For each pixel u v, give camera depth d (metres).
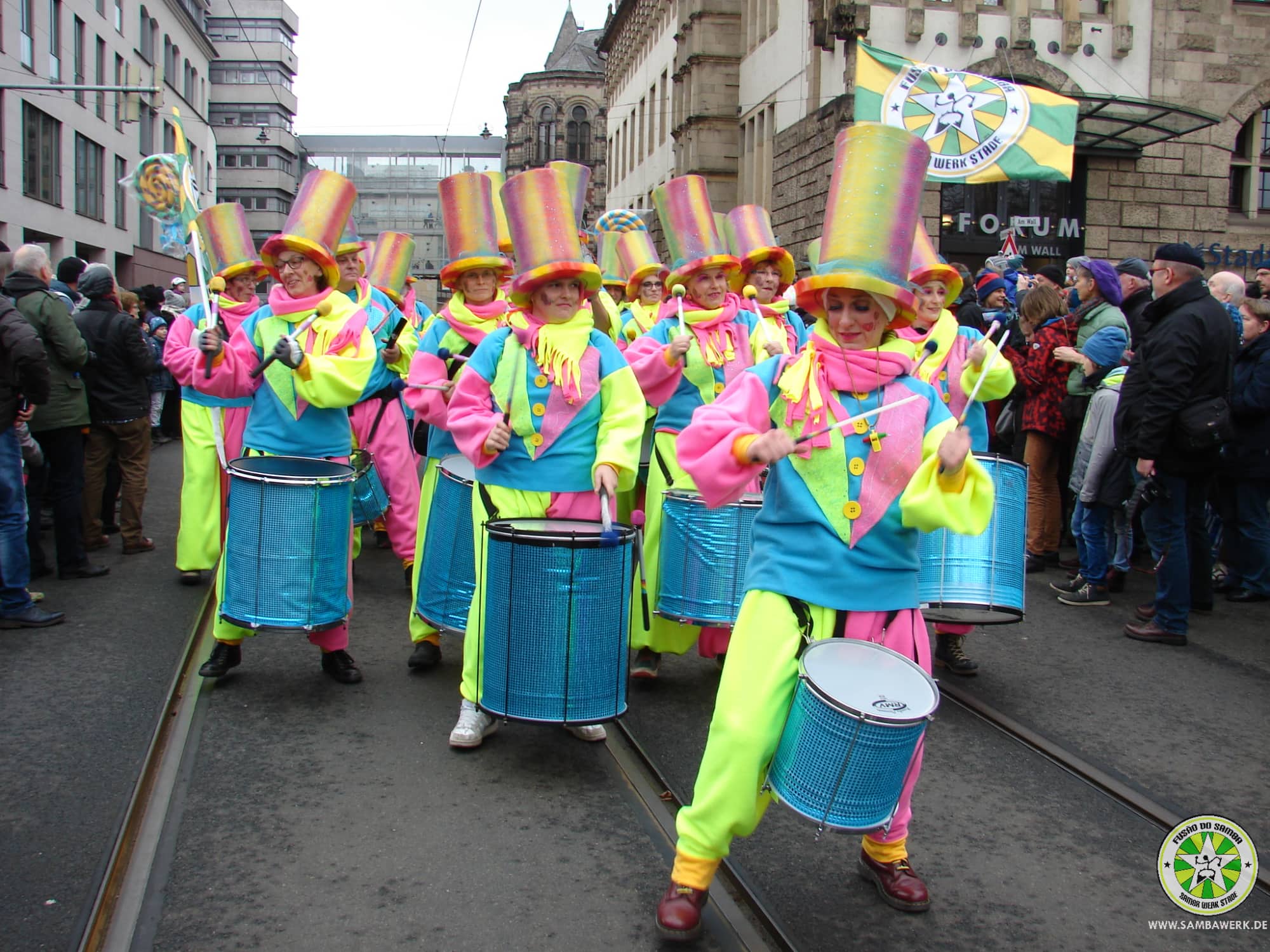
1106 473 6.83
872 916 3.17
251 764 4.12
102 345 7.60
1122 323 7.34
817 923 3.12
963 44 21.44
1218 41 22.16
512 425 4.29
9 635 5.69
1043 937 3.09
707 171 31.30
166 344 6.50
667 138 38.75
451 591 4.89
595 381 4.29
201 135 48.50
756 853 3.55
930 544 5.10
